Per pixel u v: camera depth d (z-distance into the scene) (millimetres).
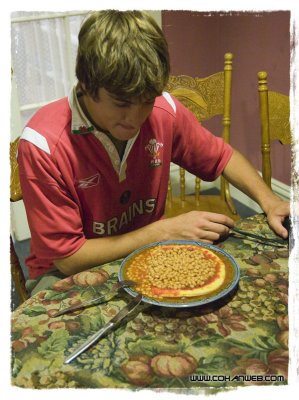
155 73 865
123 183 1160
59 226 1056
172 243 993
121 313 815
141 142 1164
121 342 771
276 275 923
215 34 2541
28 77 2305
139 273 901
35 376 717
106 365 731
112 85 862
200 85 1717
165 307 836
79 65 922
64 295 882
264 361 733
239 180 1297
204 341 769
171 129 1245
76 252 1058
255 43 2361
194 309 833
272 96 1486
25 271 2166
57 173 1048
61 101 1108
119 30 858
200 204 1905
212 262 919
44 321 820
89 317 826
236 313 825
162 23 2352
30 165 1046
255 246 1022
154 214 1312
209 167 1340
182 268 902
